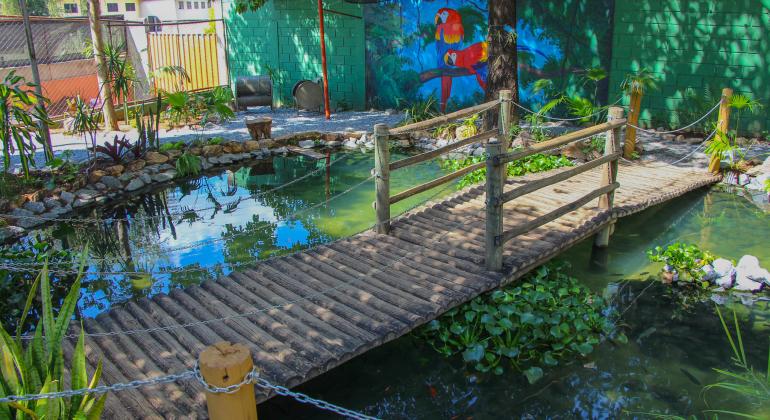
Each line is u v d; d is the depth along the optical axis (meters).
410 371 4.83
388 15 13.70
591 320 5.31
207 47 15.77
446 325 5.20
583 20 11.80
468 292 5.21
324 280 5.55
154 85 15.64
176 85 14.12
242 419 2.74
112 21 12.89
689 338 5.19
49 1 24.31
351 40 14.26
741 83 10.73
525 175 8.56
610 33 11.63
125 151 10.28
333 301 5.12
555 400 4.46
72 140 11.57
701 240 7.11
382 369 4.87
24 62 13.91
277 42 14.99
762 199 8.45
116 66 12.02
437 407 4.43
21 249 7.11
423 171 10.22
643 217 7.95
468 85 13.21
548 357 4.85
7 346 2.97
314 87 14.23
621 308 5.70
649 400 4.41
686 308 5.70
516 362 4.85
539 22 12.21
